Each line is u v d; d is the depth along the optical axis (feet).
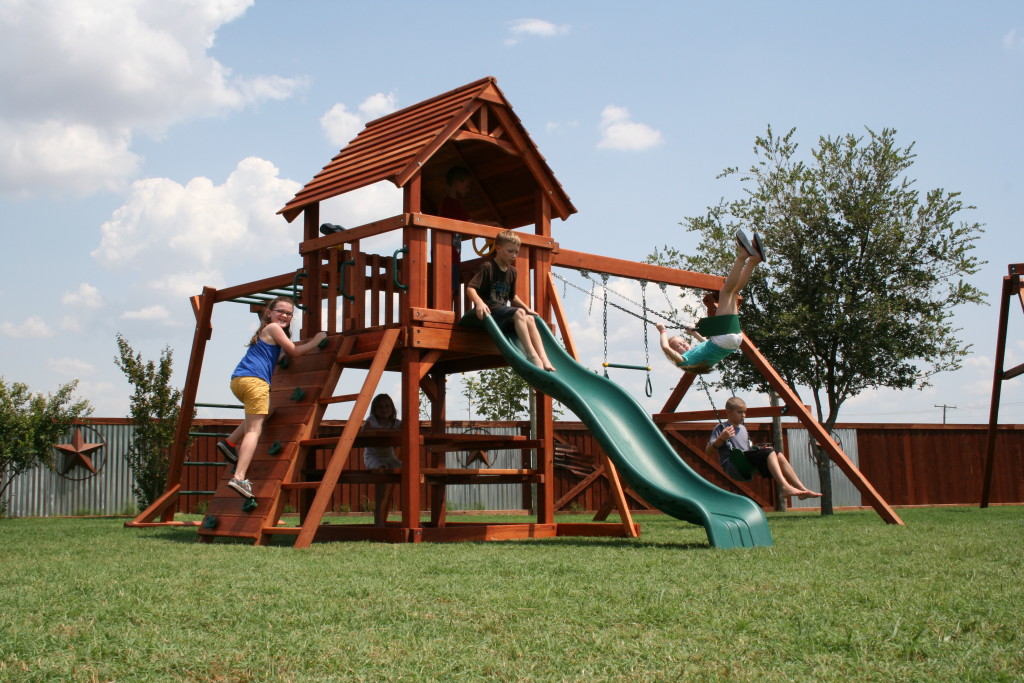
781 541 20.86
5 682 7.41
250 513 22.30
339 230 26.43
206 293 33.42
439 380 29.91
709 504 21.21
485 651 8.55
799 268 44.01
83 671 7.77
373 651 8.53
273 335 23.08
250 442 22.49
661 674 7.77
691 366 25.43
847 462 30.42
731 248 44.93
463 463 50.16
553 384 22.12
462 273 29.76
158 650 8.51
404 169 24.04
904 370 43.50
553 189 27.89
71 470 44.45
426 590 12.02
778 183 44.88
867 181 43.91
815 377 43.88
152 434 43.52
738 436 26.78
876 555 16.93
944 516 35.78
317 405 23.72
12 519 38.96
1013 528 25.63
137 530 27.91
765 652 8.57
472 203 32.50
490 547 19.40
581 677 7.67
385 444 25.76
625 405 24.38
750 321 45.01
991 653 8.52
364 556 16.89
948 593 11.77
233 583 12.71
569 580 13.07
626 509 24.86
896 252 43.06
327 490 20.71
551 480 26.71
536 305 27.07
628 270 30.25
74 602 10.99
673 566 14.92
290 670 7.91
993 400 47.44
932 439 58.39
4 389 43.09
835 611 10.48
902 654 8.48
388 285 25.61
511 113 26.89
